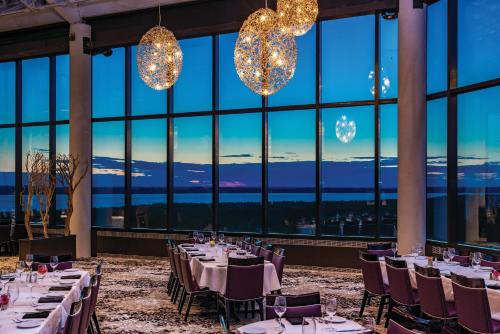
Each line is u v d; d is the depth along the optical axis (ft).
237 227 37.52
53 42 42.96
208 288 21.24
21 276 18.20
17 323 11.66
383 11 31.65
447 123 28.76
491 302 15.64
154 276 31.58
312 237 34.58
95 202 42.27
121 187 41.60
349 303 23.73
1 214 47.06
